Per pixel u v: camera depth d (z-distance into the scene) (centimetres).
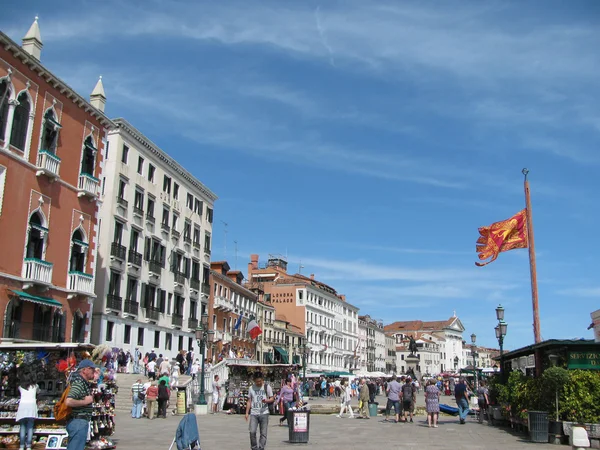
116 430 2047
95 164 3328
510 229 2677
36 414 1396
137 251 4359
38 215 2862
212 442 1773
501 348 2678
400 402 2670
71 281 3072
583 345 1909
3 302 2598
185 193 5244
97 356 1509
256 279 9381
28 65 2784
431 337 16925
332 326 10156
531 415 1811
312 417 2930
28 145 2791
